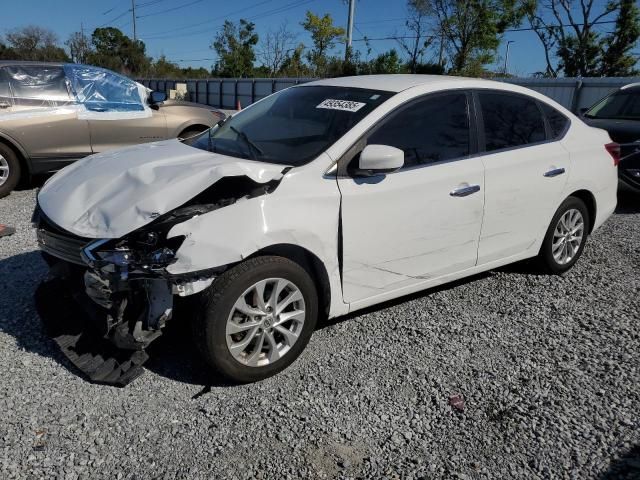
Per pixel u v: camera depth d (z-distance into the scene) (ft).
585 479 8.13
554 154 14.37
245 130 12.78
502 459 8.50
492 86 13.56
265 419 9.23
